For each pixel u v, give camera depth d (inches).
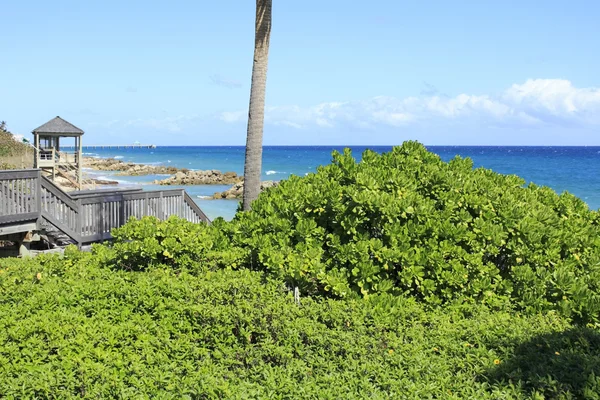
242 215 342.0
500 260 300.5
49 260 312.5
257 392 175.2
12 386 171.0
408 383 184.2
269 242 299.6
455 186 308.3
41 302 243.0
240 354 211.0
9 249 546.3
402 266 274.7
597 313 252.7
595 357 187.9
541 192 354.6
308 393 177.5
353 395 176.4
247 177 404.5
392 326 232.7
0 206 489.1
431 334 227.0
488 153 6117.1
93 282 267.0
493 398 173.2
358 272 273.7
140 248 303.0
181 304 239.1
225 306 236.7
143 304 242.5
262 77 403.5
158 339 214.2
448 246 277.9
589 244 301.9
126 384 182.4
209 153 6737.2
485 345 213.6
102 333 210.7
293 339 217.5
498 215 300.2
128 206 598.2
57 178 1464.1
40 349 195.6
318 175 332.2
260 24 401.7
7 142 1809.8
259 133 404.5
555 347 204.7
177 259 305.6
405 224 287.3
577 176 2645.2
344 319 235.0
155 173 2896.2
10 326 213.5
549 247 292.0
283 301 247.1
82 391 177.5
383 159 345.4
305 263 274.8
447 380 186.2
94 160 4284.0
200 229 324.2
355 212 289.0
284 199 323.0
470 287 272.5
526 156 5132.9
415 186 310.3
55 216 533.3
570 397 166.7
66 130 1362.0
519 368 189.3
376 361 200.7
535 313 258.5
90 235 565.3
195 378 183.2
